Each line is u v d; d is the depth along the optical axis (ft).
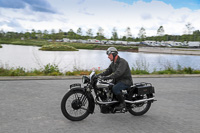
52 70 38.37
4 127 12.69
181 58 136.05
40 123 13.55
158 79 33.78
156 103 19.54
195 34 287.28
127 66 14.40
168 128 13.41
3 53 135.13
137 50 240.73
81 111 15.71
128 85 14.43
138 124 13.97
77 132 12.26
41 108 16.79
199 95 23.26
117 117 15.28
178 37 391.86
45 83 27.55
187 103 19.80
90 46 297.53
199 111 17.37
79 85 14.25
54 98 20.02
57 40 471.62
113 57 14.33
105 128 13.05
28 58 103.35
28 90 23.12
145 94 16.05
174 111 17.20
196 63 98.02
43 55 132.05
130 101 14.53
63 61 94.17
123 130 12.80
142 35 367.04
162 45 290.76
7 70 36.55
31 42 402.11
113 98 14.42
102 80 15.06
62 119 14.42
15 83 26.96
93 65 79.10
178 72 43.98
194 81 32.71
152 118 15.30
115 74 13.80
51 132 12.13
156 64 86.79
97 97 14.32
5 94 21.01
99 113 16.07
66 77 31.99
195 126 13.91
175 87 27.35
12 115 14.94
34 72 37.78
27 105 17.52
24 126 12.94
